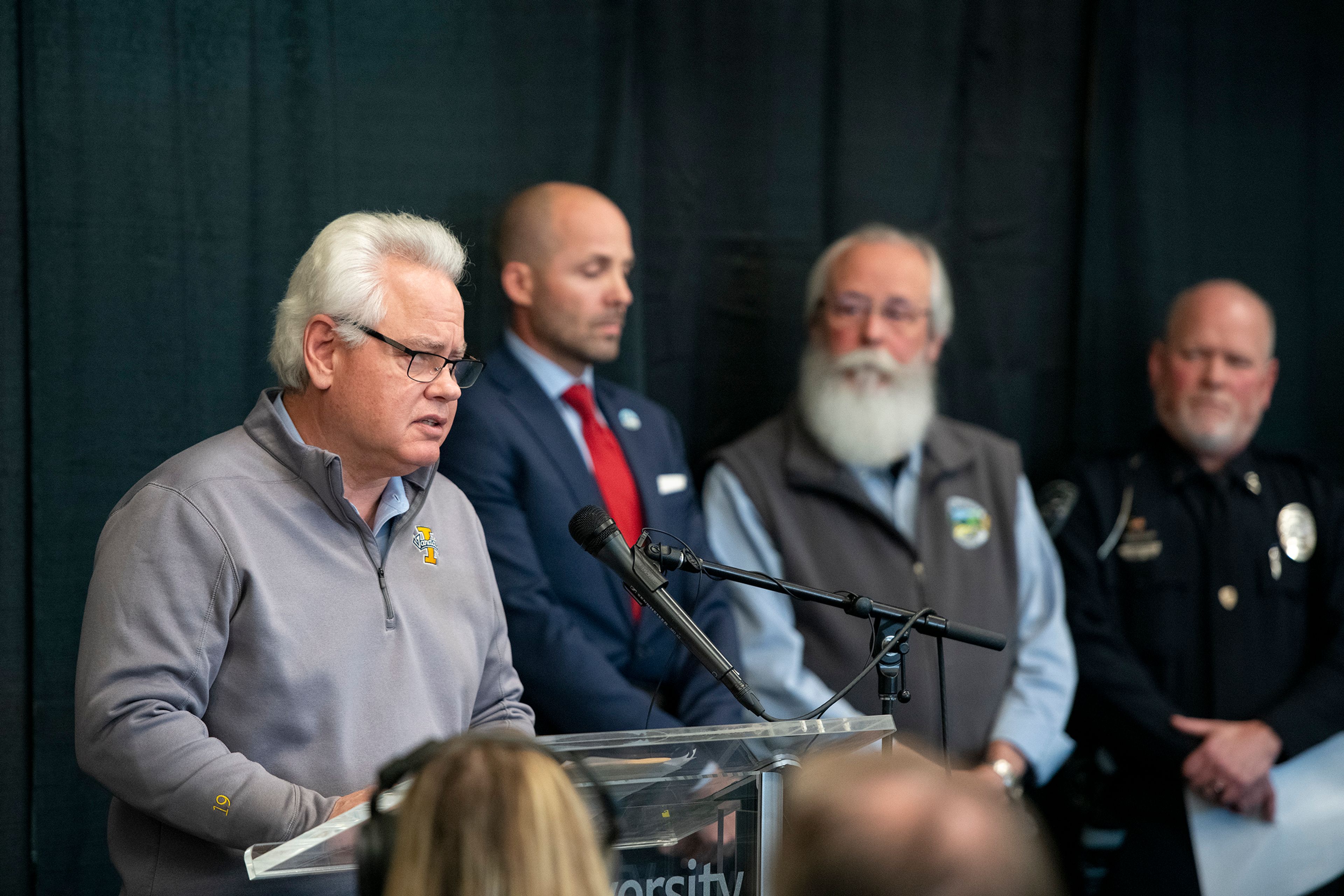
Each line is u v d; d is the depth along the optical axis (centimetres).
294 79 691
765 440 743
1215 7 894
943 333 766
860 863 180
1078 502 798
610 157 755
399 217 478
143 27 655
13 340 629
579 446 660
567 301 668
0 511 627
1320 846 726
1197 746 720
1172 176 888
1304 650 772
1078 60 875
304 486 447
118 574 419
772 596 693
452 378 461
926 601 696
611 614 632
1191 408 788
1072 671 716
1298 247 921
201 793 400
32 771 634
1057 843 820
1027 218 870
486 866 237
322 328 450
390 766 278
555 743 337
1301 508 789
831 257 764
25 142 633
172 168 662
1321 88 924
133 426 656
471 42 731
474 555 497
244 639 427
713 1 799
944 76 845
